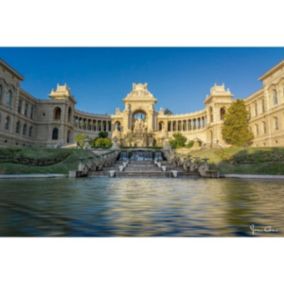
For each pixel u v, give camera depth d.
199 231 4.93
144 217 6.01
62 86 81.94
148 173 25.16
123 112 90.50
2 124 56.31
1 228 5.03
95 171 26.14
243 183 16.91
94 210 6.83
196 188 13.27
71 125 81.69
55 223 5.42
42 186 14.07
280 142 54.22
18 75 61.44
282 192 11.29
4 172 27.44
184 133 91.31
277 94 55.47
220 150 43.41
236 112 58.50
